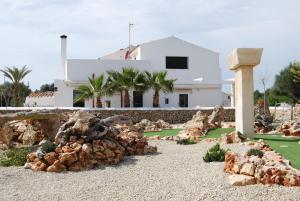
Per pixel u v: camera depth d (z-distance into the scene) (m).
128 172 14.38
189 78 56.69
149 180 12.91
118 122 20.38
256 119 29.64
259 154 14.12
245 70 24.27
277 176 11.52
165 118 42.97
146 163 16.12
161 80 47.66
